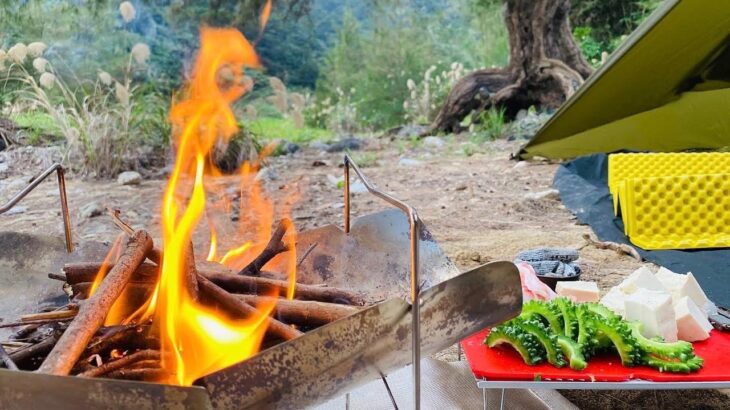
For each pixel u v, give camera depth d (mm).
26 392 845
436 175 5012
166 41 8344
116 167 5016
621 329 1306
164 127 5484
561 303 1407
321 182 4805
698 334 1398
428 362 1700
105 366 1064
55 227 3480
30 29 7301
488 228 3379
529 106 7773
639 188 2920
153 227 3449
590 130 5281
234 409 897
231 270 1478
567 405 1554
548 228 3336
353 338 948
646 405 1641
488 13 11133
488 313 1053
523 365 1299
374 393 1580
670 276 1637
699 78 4957
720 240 2791
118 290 1154
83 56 7406
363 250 1531
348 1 13336
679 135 4789
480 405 1533
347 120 9703
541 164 5172
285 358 913
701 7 3918
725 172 3525
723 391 1695
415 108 9164
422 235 1381
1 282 1485
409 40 11805
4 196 4332
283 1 7461
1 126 5855
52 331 1225
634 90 4852
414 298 958
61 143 5582
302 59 12500
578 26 11312
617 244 2865
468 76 7855
